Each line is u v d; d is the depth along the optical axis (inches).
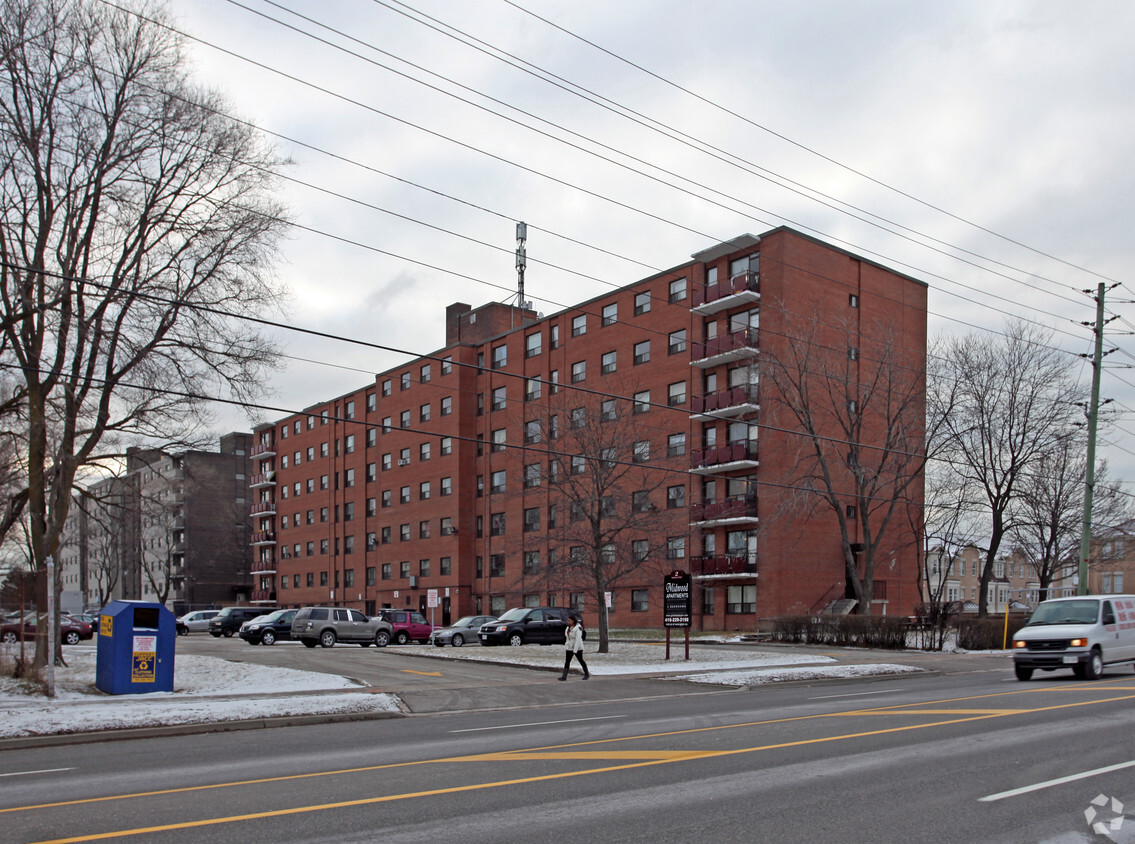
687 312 1959.9
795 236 1784.0
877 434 1833.2
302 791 328.5
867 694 733.3
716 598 1838.1
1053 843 250.1
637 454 1435.8
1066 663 818.8
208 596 3708.2
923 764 368.2
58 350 893.2
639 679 896.9
